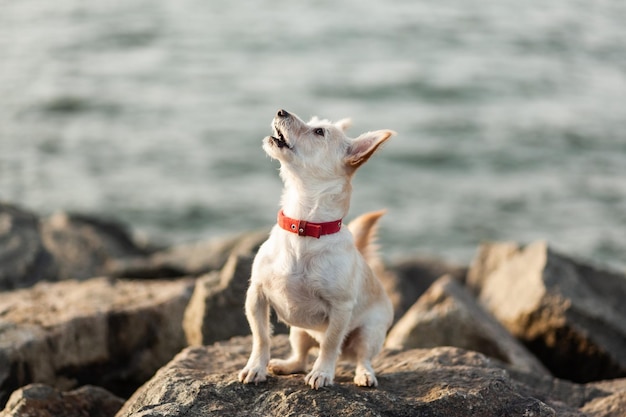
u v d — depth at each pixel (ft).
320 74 90.99
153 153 68.28
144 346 25.26
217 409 15.85
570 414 18.22
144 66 93.81
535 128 74.84
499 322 29.25
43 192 60.08
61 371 23.22
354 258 17.26
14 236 35.63
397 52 100.53
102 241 44.24
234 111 78.43
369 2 127.24
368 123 75.31
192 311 25.44
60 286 28.78
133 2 126.52
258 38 106.93
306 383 16.87
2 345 22.03
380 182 63.57
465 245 53.36
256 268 17.25
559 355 28.63
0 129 72.74
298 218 17.06
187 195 60.23
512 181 63.77
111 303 25.85
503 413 16.33
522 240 53.83
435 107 80.74
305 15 119.03
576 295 29.12
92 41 104.06
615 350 27.86
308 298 16.96
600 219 56.80
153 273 39.83
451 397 16.43
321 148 17.13
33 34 106.32
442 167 66.18
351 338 18.29
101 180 62.59
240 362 18.94
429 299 27.45
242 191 61.52
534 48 101.96
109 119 76.38
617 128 75.00
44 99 80.94
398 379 17.80
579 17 116.67
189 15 119.14
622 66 94.99
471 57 98.07
